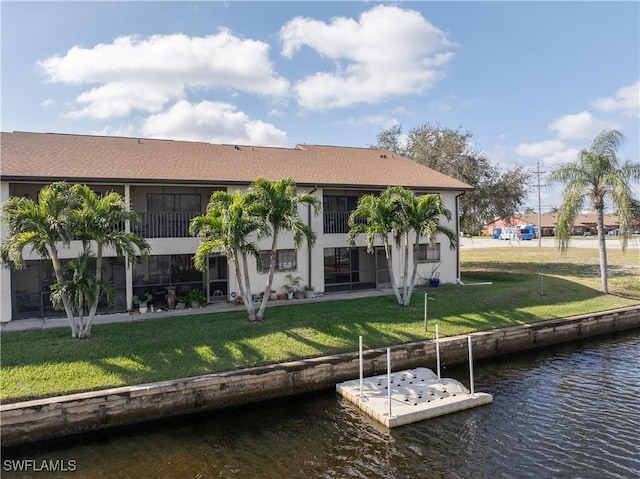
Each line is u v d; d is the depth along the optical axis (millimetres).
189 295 15727
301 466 6992
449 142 29484
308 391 10477
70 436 8133
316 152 23578
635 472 6719
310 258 18062
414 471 6801
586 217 84062
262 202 13109
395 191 15570
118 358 9961
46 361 9617
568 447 7551
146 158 17297
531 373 11633
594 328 15516
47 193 10727
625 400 9672
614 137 18719
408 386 10227
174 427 8570
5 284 13289
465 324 13875
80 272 10891
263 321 13133
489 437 7953
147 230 15953
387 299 16828
